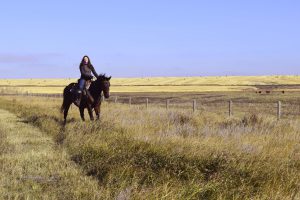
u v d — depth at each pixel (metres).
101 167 10.05
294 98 61.94
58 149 13.16
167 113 23.77
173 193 7.54
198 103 54.19
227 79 185.88
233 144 11.82
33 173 10.02
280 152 10.81
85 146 12.46
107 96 18.70
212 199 7.59
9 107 33.97
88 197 8.02
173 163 9.77
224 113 31.64
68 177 9.65
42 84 183.75
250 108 40.78
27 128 19.08
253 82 171.00
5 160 11.33
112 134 14.16
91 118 19.06
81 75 18.97
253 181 8.45
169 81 185.25
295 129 16.73
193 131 15.85
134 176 8.88
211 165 9.64
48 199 8.01
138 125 16.81
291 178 8.33
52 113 24.69
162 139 12.71
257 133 14.98
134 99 71.56
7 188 8.75
